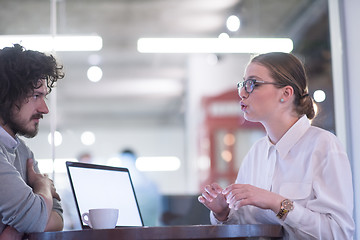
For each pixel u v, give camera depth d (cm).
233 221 231
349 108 351
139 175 501
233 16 604
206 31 821
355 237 330
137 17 777
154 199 483
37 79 217
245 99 226
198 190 1227
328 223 202
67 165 210
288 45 562
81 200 209
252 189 203
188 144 1411
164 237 171
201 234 174
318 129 223
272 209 201
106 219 196
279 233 194
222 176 1160
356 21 350
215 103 1180
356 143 344
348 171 213
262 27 598
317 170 214
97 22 785
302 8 574
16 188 194
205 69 1168
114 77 1284
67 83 1233
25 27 522
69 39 524
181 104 1603
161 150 1992
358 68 347
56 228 213
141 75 1284
